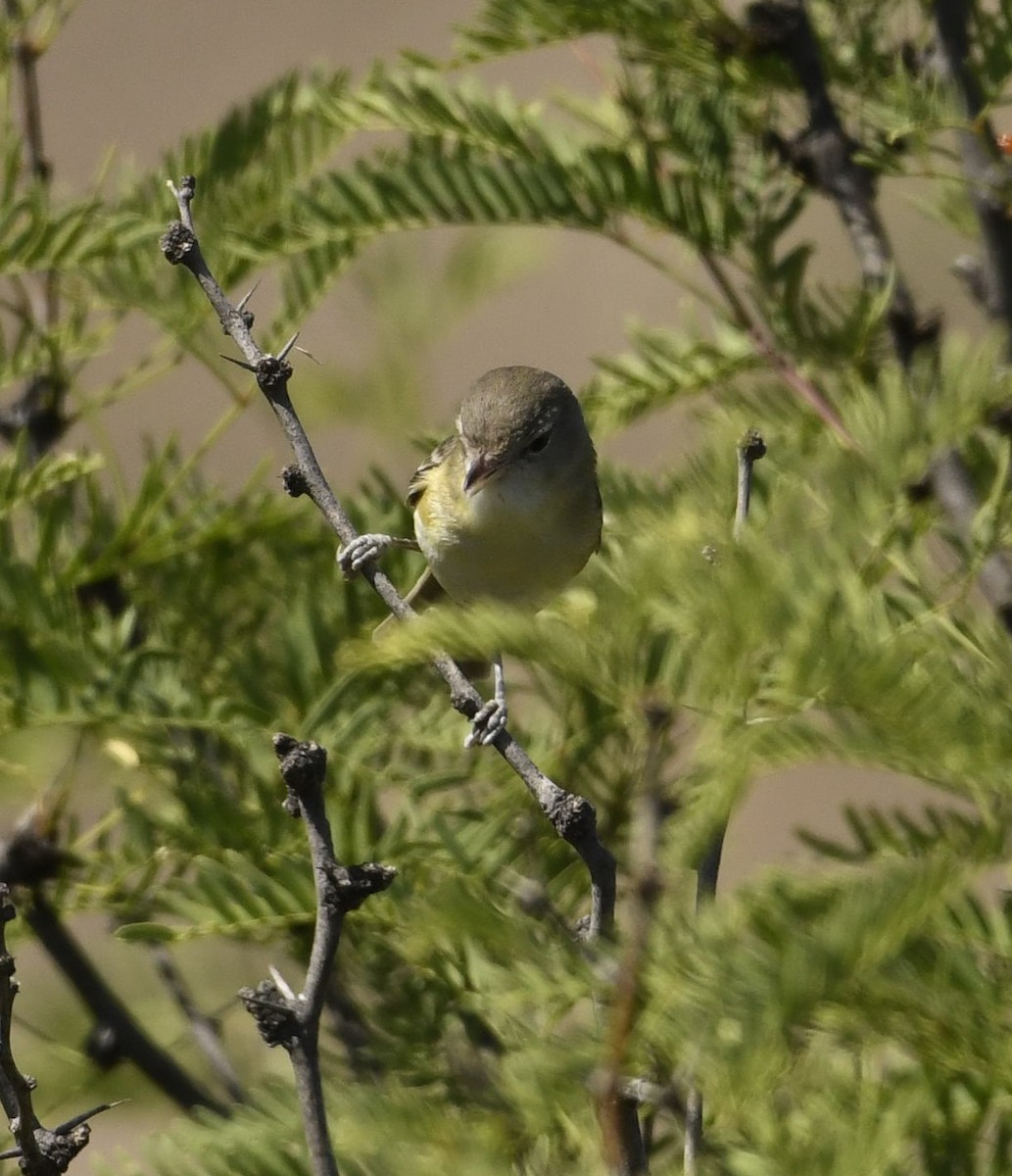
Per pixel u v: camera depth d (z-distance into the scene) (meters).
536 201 6.79
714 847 3.46
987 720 3.08
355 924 5.27
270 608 7.26
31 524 7.11
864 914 2.95
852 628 2.97
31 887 6.51
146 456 7.69
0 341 7.09
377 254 8.79
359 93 7.09
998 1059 3.37
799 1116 3.41
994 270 6.70
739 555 2.97
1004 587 5.37
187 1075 6.62
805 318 6.79
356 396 8.80
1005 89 6.59
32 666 6.29
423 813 5.76
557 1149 3.70
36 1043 6.78
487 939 3.51
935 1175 3.51
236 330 5.89
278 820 5.86
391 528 7.93
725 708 3.01
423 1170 3.57
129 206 7.54
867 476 3.39
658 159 7.07
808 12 7.31
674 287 14.67
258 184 7.32
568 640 3.17
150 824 6.11
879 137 6.95
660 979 3.03
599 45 8.10
